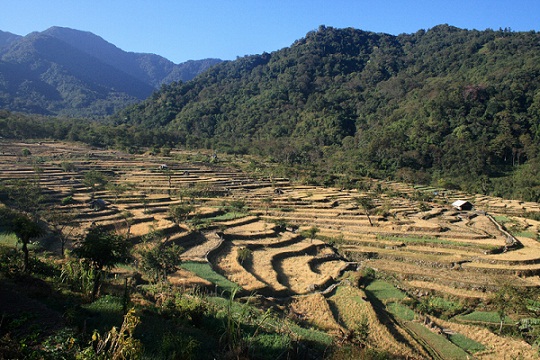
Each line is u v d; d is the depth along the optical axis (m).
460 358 37.12
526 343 41.12
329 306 45.38
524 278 57.50
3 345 15.69
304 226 82.81
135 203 85.38
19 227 29.69
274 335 25.00
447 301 51.28
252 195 105.19
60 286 28.22
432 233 77.25
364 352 26.25
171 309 26.28
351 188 126.56
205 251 60.09
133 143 167.00
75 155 130.38
